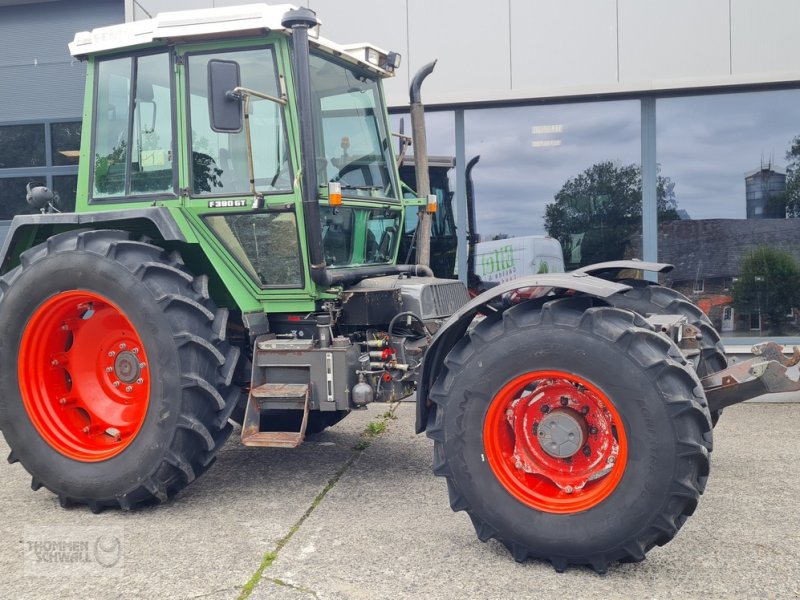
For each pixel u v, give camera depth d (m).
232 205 3.87
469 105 6.66
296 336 4.04
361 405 3.76
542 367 2.91
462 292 4.47
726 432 5.12
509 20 6.42
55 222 3.98
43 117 7.58
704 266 6.53
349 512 3.59
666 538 2.86
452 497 3.10
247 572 2.90
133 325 3.62
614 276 4.43
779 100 6.32
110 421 3.91
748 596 2.64
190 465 3.62
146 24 3.89
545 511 2.89
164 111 3.97
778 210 6.39
